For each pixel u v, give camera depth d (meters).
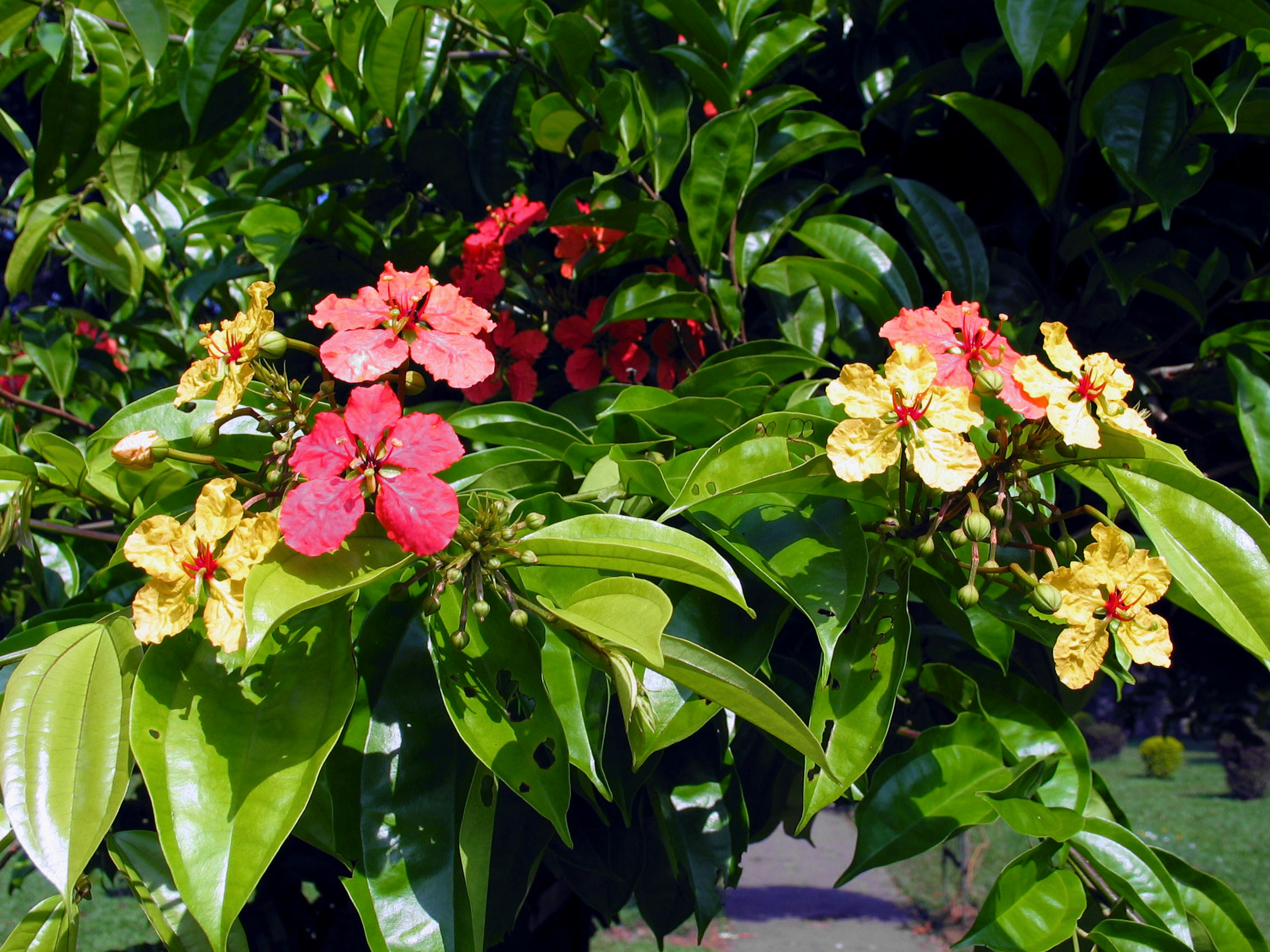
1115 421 1.18
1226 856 12.38
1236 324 2.18
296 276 2.24
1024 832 1.34
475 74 2.63
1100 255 1.77
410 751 1.23
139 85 2.21
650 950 8.88
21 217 2.58
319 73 2.28
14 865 3.04
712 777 1.64
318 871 2.25
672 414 1.57
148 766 1.00
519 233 2.06
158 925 1.21
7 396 2.44
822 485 1.25
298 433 1.26
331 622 1.18
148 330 2.66
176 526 1.05
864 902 11.11
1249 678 2.95
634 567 1.15
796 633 1.82
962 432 1.15
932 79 2.07
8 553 2.17
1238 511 1.20
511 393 2.12
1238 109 1.59
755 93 1.96
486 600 1.29
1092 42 1.73
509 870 1.40
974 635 1.53
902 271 1.88
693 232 1.88
